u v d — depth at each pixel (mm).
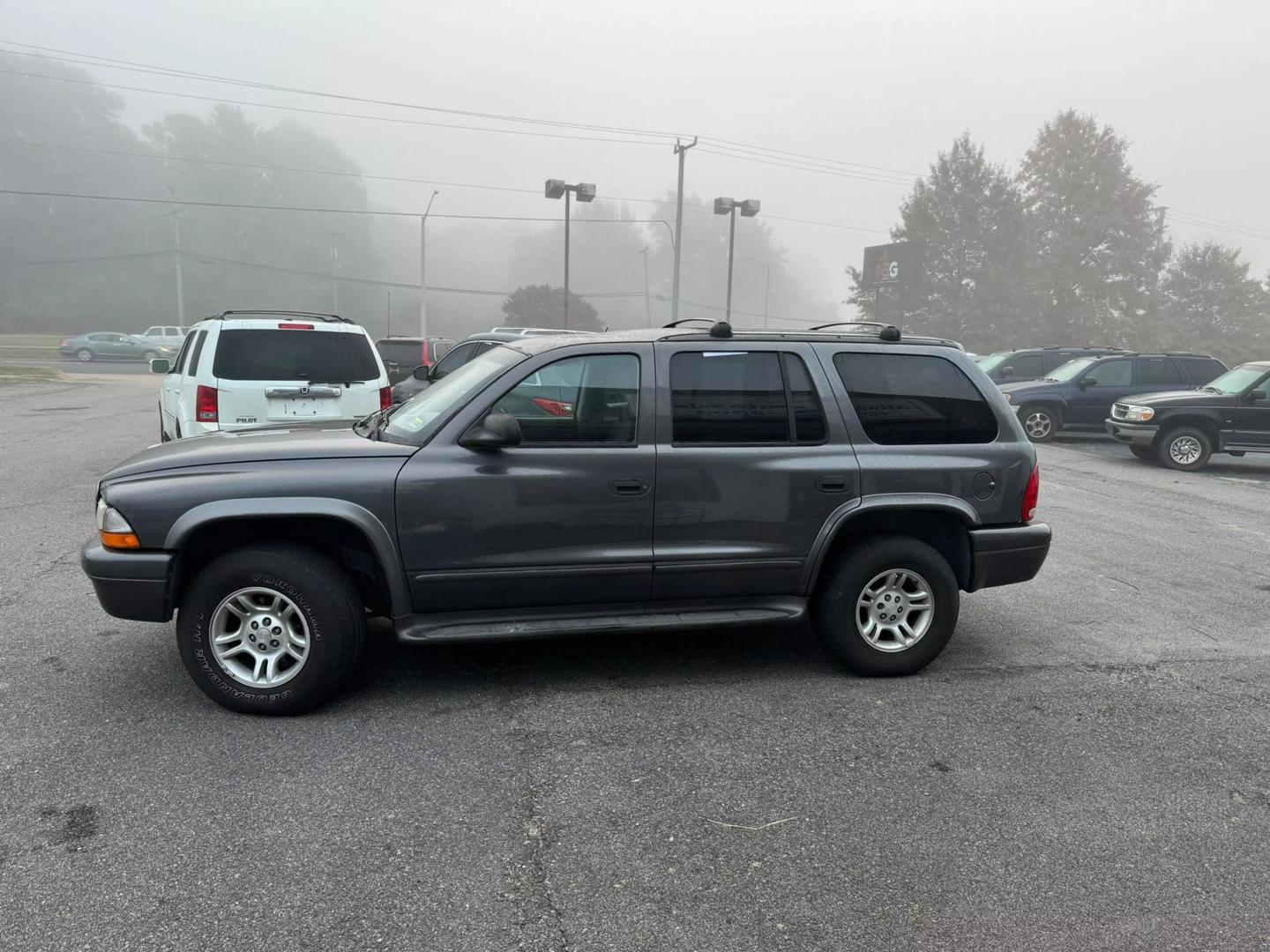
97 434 13250
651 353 4152
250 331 7684
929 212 50469
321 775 3348
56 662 4422
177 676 4277
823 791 3322
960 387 4512
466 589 3957
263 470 3791
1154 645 5105
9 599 5387
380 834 2957
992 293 49094
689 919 2559
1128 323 49250
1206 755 3707
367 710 3945
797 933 2506
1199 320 50031
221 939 2418
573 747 3635
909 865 2863
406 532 3832
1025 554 4539
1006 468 4473
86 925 2461
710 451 4117
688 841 2965
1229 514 9336
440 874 2738
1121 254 50344
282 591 3768
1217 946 2504
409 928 2482
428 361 17281
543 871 2773
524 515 3936
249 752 3523
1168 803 3305
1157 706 4207
